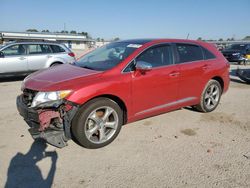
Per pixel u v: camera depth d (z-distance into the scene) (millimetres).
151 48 4750
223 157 3816
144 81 4457
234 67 17109
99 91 3908
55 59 10766
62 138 3773
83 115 3832
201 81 5527
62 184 3139
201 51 5656
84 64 4824
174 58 5043
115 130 4242
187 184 3152
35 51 10453
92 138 4047
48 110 3734
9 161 3633
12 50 10000
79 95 3746
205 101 5781
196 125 5129
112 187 3090
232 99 7414
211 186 3117
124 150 4008
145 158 3768
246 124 5242
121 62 4324
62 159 3707
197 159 3750
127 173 3377
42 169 3451
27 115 3891
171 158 3773
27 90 4074
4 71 9828
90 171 3416
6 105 6375
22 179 3229
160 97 4805
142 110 4594
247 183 3188
